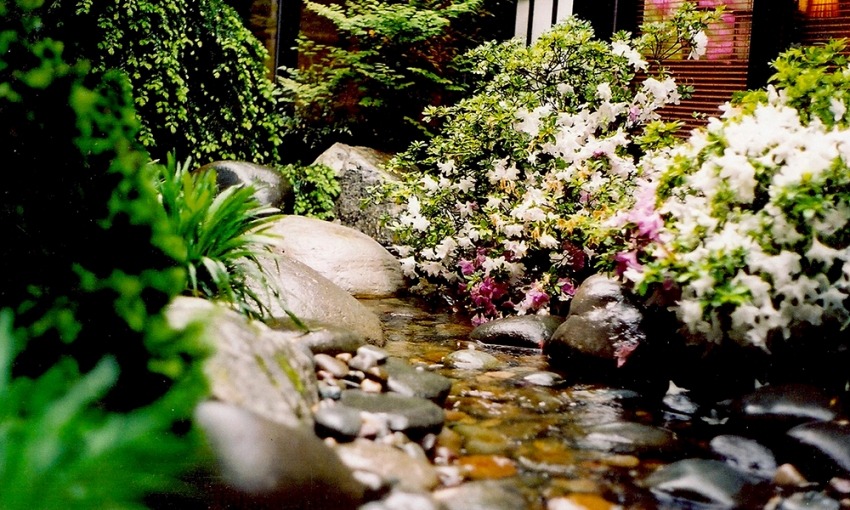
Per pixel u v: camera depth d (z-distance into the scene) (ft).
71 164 9.03
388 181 21.85
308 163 29.37
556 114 18.43
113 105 9.27
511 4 27.96
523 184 18.47
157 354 8.39
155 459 6.64
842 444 9.10
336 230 21.45
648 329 13.32
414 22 26.48
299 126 29.19
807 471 9.14
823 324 11.53
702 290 11.23
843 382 11.40
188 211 11.37
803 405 10.09
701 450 10.00
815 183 11.10
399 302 19.48
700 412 11.64
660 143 16.78
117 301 8.66
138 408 8.10
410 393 10.81
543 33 19.97
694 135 13.33
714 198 12.17
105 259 9.13
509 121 18.42
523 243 17.21
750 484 8.74
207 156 27.32
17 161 8.90
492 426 10.64
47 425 5.09
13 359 8.09
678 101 18.95
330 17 27.27
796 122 12.20
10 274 8.66
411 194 19.75
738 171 11.79
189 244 11.17
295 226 21.20
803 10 21.53
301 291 14.57
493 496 8.23
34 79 8.86
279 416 8.62
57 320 8.45
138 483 5.64
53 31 18.97
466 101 19.61
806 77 12.85
